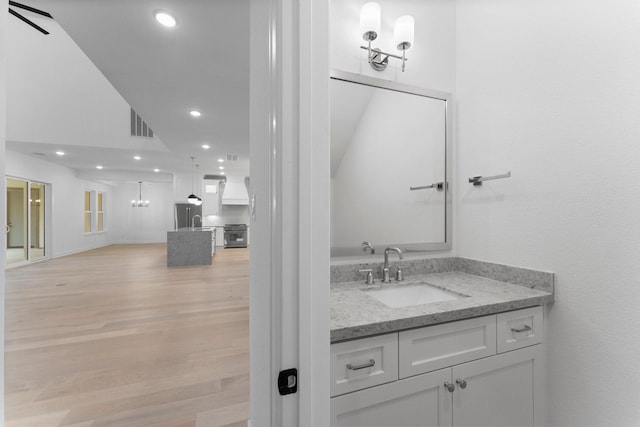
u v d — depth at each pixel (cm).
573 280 125
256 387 97
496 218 159
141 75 280
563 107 129
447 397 110
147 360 222
